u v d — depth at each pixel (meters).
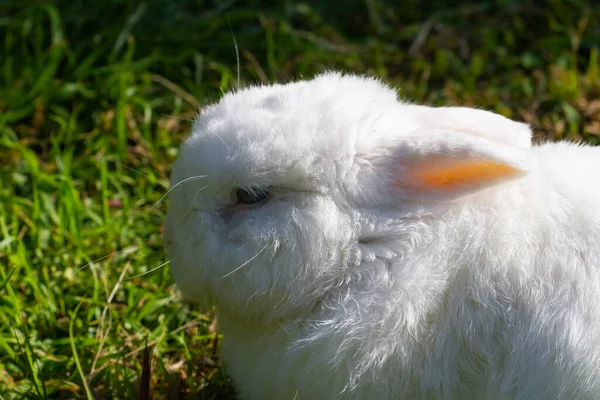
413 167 4.80
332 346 4.80
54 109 8.36
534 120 7.96
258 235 4.89
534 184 4.89
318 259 4.87
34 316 6.19
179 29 9.09
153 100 8.40
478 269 4.70
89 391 5.20
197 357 5.95
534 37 9.05
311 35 9.01
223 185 4.95
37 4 9.22
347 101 5.05
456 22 9.28
